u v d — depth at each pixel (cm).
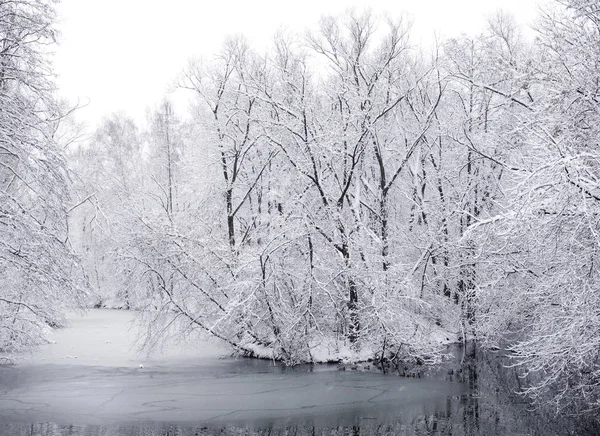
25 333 1994
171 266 2175
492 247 1508
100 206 2338
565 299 1169
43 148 1600
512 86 1727
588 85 1210
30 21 1571
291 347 2094
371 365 2066
